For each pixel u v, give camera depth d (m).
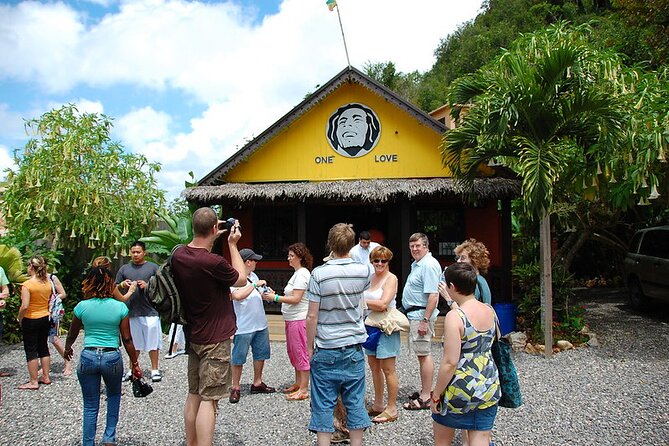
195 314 4.15
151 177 13.16
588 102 7.75
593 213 12.45
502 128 7.81
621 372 7.24
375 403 5.56
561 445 4.81
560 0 31.84
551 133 8.29
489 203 11.94
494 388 3.57
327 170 11.80
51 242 12.30
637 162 7.97
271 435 5.18
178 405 6.18
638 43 14.30
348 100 11.73
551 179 7.68
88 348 4.56
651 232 11.73
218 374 4.10
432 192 9.98
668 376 7.00
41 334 7.08
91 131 12.41
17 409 6.12
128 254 12.61
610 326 10.37
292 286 6.11
